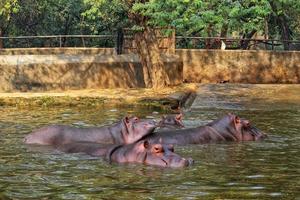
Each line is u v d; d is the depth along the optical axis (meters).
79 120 15.12
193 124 14.30
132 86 21.69
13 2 21.58
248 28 20.14
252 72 24.28
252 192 8.52
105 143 11.96
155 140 12.06
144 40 21.02
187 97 19.38
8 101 17.97
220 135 12.62
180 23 19.08
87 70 21.30
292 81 24.30
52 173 9.71
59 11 34.69
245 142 12.48
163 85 21.03
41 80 20.88
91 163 10.44
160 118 15.48
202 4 18.81
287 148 11.82
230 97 19.22
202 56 24.27
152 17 19.59
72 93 19.48
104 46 33.06
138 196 8.32
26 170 9.92
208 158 10.87
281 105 17.66
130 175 9.54
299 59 24.31
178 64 22.39
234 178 9.35
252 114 16.08
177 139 12.24
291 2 20.59
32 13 34.28
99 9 22.27
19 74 20.72
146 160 10.41
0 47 29.73
